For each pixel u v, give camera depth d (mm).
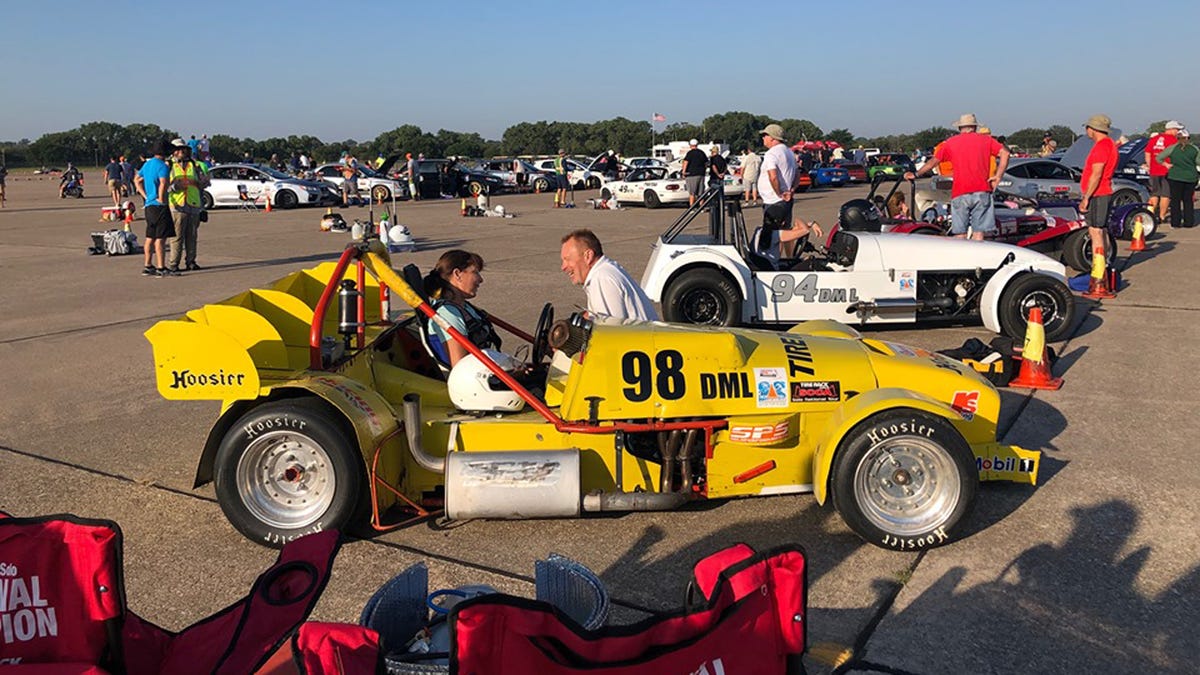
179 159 13305
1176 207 16547
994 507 4492
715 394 4203
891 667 3152
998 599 3607
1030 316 6688
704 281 8203
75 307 10859
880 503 4004
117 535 1987
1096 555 3969
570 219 22500
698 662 1938
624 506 4156
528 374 4711
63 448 5789
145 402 6848
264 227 21297
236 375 4203
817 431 4289
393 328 5164
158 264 13773
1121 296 10172
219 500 4195
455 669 1765
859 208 10086
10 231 20547
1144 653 3221
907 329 8828
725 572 1994
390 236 15547
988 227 10008
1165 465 5043
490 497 4105
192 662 2264
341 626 1992
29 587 1969
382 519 4512
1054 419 5906
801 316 8336
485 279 12172
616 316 5188
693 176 22062
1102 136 9852
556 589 2709
